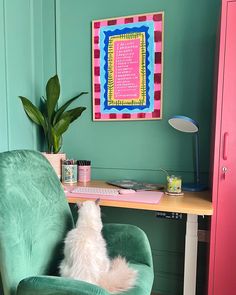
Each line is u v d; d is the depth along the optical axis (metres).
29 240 1.02
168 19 1.70
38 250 1.07
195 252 1.37
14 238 0.92
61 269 1.04
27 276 0.95
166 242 1.81
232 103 1.30
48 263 1.12
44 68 1.94
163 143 1.77
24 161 1.16
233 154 1.31
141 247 1.25
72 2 1.88
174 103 1.73
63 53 1.93
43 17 1.92
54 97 1.72
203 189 1.57
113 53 1.80
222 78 1.30
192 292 1.39
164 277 1.82
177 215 1.41
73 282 0.81
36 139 1.84
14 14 1.61
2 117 1.51
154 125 1.78
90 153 1.93
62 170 1.75
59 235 1.21
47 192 1.22
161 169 1.78
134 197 1.40
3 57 1.52
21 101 1.68
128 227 1.30
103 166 1.90
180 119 1.46
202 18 1.65
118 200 1.34
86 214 1.12
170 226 1.80
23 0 1.69
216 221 1.34
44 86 1.95
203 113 1.69
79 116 1.85
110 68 1.82
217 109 1.32
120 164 1.87
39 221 1.11
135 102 1.79
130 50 1.77
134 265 1.21
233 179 1.31
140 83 1.76
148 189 1.58
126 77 1.79
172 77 1.72
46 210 1.18
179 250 1.78
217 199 1.34
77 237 1.05
